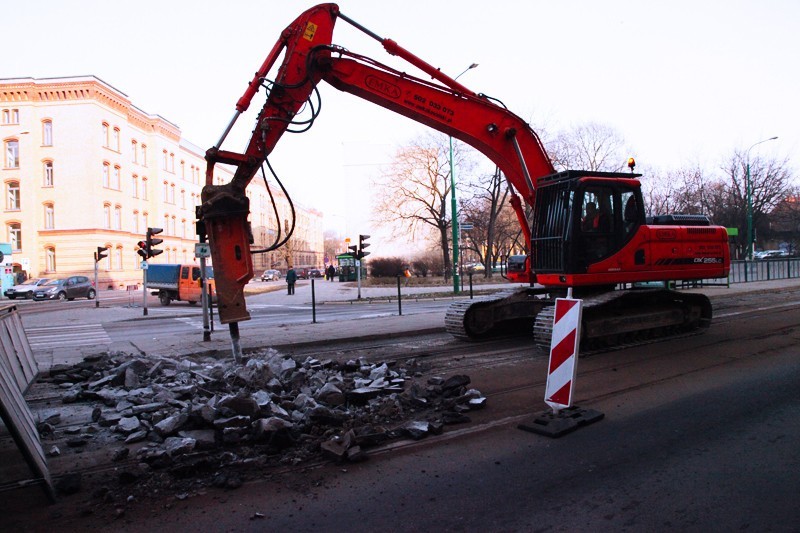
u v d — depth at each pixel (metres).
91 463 4.77
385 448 5.06
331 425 5.57
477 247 48.47
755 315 14.11
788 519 3.59
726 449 4.84
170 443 4.89
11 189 47.06
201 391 6.58
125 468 4.42
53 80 46.41
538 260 10.06
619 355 9.25
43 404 6.83
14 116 46.72
